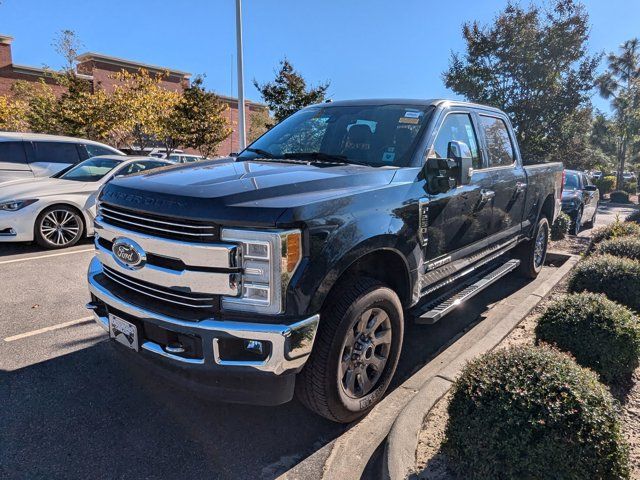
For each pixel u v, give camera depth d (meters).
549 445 2.24
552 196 6.70
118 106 19.11
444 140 4.01
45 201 7.62
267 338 2.45
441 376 3.43
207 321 2.51
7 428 2.97
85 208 8.06
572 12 16.69
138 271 2.77
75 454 2.76
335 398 2.85
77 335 4.36
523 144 17.17
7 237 7.42
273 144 4.25
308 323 2.54
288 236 2.46
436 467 2.55
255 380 2.58
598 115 39.91
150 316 2.65
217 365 2.52
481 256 4.70
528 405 2.35
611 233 7.64
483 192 4.41
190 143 21.31
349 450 2.89
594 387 2.49
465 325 4.94
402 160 3.60
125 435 2.94
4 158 9.22
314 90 14.15
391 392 3.58
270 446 2.90
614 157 49.09
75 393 3.38
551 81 16.84
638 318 3.88
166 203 2.61
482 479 2.33
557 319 3.70
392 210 3.12
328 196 2.76
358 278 3.01
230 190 2.61
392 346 3.29
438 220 3.67
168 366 2.75
